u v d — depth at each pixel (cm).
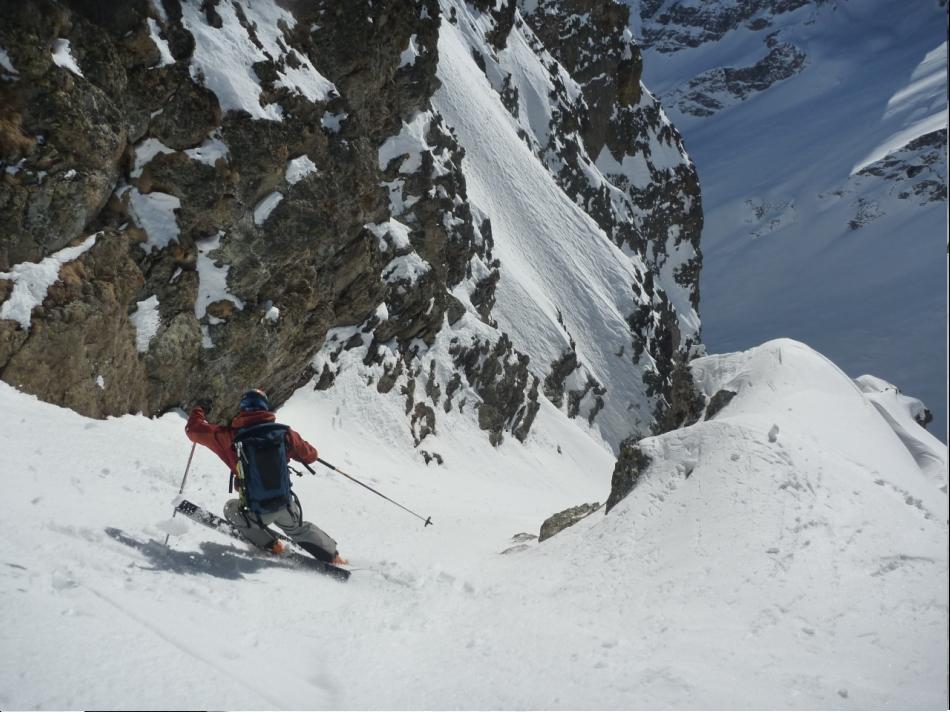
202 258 1659
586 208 9400
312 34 2498
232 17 1753
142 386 1497
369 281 2838
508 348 4112
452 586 655
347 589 593
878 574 548
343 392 2894
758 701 388
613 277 7512
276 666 388
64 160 1245
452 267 4244
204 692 319
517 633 511
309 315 2228
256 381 1864
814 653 455
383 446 2875
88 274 1292
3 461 654
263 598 503
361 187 2097
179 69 1574
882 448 816
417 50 3559
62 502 580
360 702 366
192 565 535
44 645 319
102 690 297
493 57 8800
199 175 1593
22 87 1193
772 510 642
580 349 6788
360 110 2805
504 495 3064
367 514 1137
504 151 7569
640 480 798
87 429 992
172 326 1579
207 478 968
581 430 5631
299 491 1157
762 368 964
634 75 11612
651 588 592
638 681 412
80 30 1336
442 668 432
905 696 392
